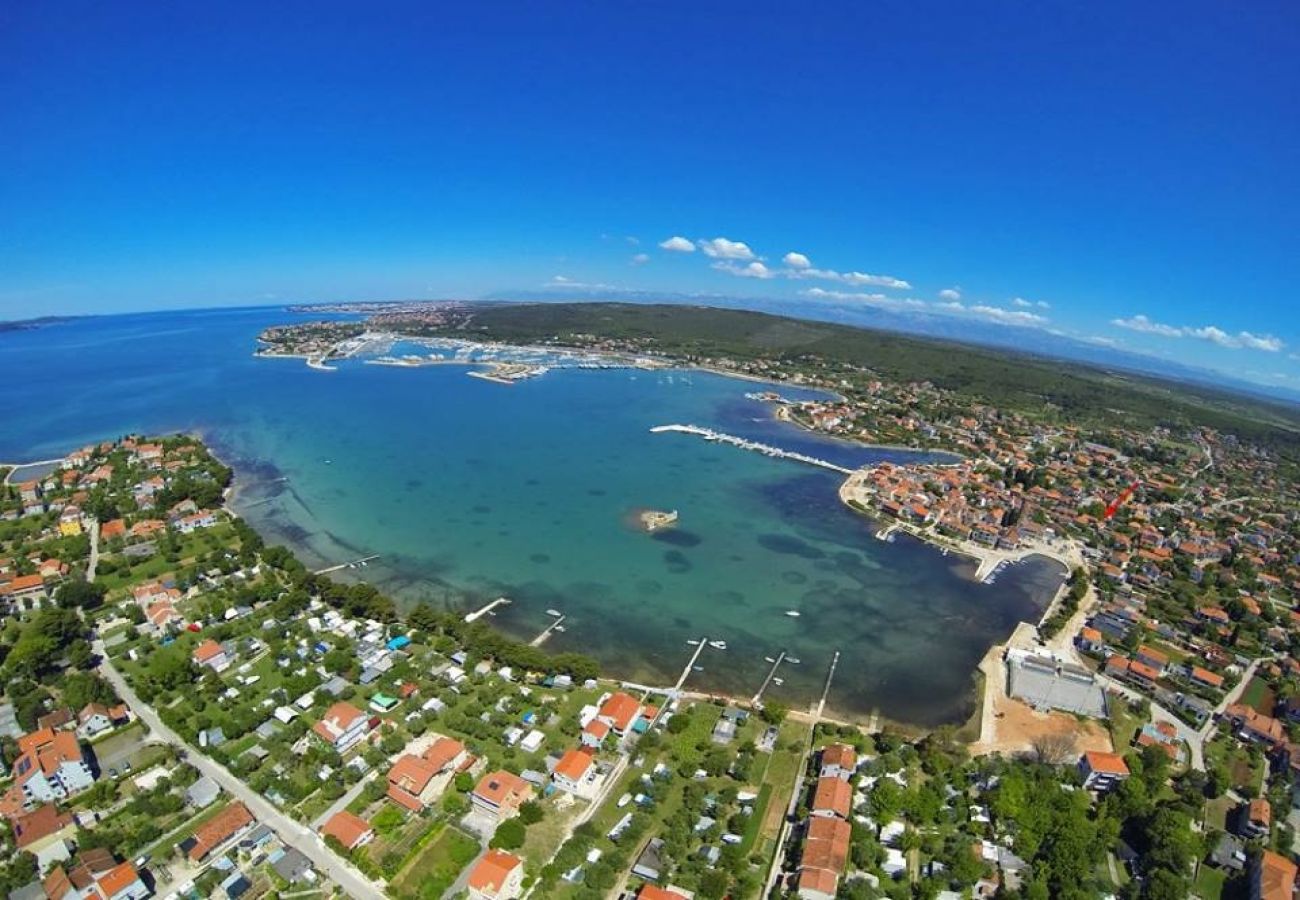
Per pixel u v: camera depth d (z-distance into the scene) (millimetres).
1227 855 104312
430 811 102438
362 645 148500
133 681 133375
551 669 140625
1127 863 102562
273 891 88750
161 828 97938
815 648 164000
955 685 151875
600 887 90812
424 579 189875
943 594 196625
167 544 194625
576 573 197375
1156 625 184000
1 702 125875
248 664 141375
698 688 145500
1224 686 156125
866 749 125062
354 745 117750
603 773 111938
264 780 106562
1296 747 127562
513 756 115750
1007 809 107250
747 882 93188
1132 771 119625
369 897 88875
